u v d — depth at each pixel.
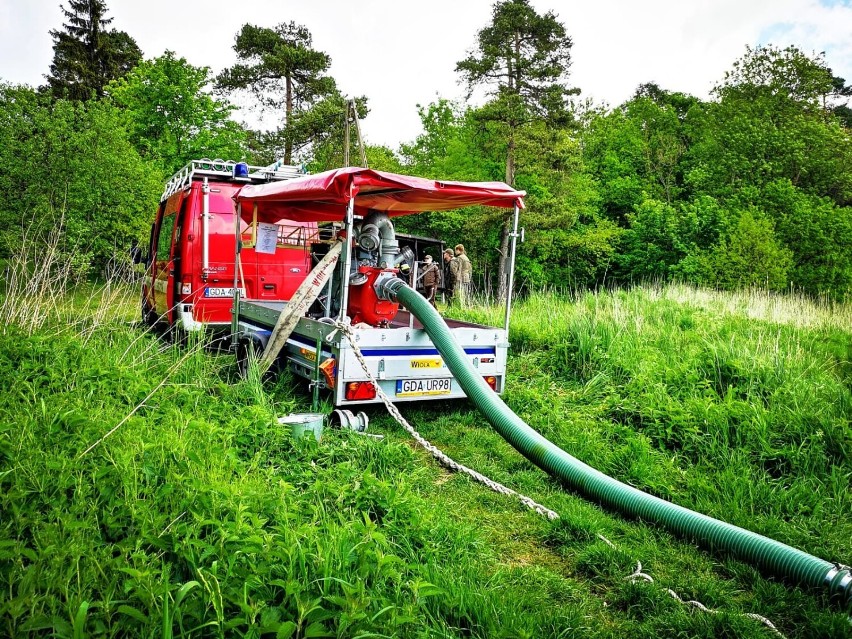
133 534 3.11
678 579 4.03
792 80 39.47
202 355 8.05
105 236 17.08
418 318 6.80
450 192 6.82
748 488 5.43
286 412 6.64
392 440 6.40
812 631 3.53
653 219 34.12
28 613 2.34
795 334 10.73
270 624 2.48
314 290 7.34
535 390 8.14
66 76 44.44
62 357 6.39
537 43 29.50
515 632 2.99
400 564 3.37
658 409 7.03
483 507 5.02
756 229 23.75
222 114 33.19
